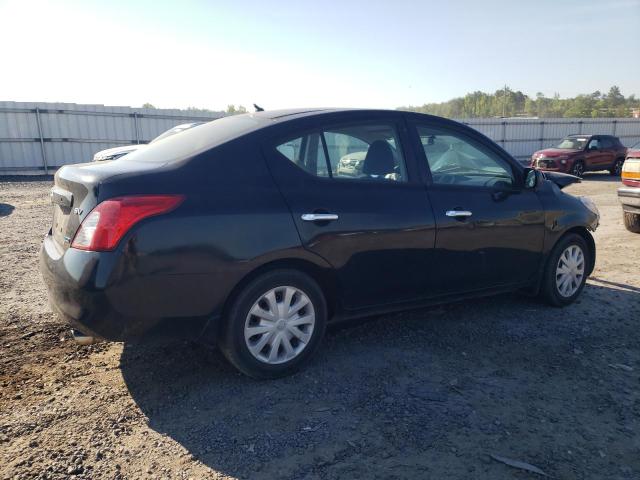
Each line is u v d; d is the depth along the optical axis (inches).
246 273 124.1
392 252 146.0
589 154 828.0
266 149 132.1
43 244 136.9
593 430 114.3
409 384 133.2
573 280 195.5
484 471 99.8
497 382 135.1
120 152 561.9
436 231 153.5
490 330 170.4
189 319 120.6
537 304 197.2
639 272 243.4
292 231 128.6
